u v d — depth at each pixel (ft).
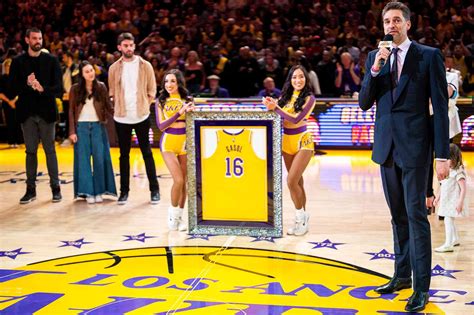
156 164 30.50
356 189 24.49
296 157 17.84
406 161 12.55
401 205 13.34
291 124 17.89
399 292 13.75
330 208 21.61
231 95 36.22
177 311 12.90
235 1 44.86
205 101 32.99
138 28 44.47
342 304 13.16
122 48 21.76
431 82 12.38
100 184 22.82
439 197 16.83
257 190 17.90
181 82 18.78
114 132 36.45
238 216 18.10
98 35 43.60
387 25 12.60
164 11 44.29
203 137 17.99
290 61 36.50
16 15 49.34
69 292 14.07
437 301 13.28
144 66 21.99
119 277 15.01
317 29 40.93
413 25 41.06
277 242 17.67
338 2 43.39
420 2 41.73
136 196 23.76
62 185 25.93
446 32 39.55
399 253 13.69
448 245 16.67
